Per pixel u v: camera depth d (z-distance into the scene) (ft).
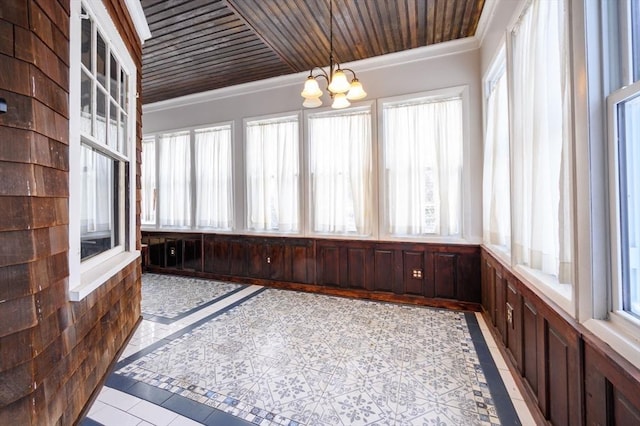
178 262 17.67
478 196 11.46
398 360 7.80
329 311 11.55
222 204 16.62
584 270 4.11
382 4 9.55
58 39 4.75
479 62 11.45
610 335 3.58
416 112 12.50
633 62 3.67
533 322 5.84
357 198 13.58
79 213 5.40
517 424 5.50
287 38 11.52
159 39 11.60
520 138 7.11
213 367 7.54
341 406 6.04
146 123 18.52
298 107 14.75
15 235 3.94
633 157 3.62
